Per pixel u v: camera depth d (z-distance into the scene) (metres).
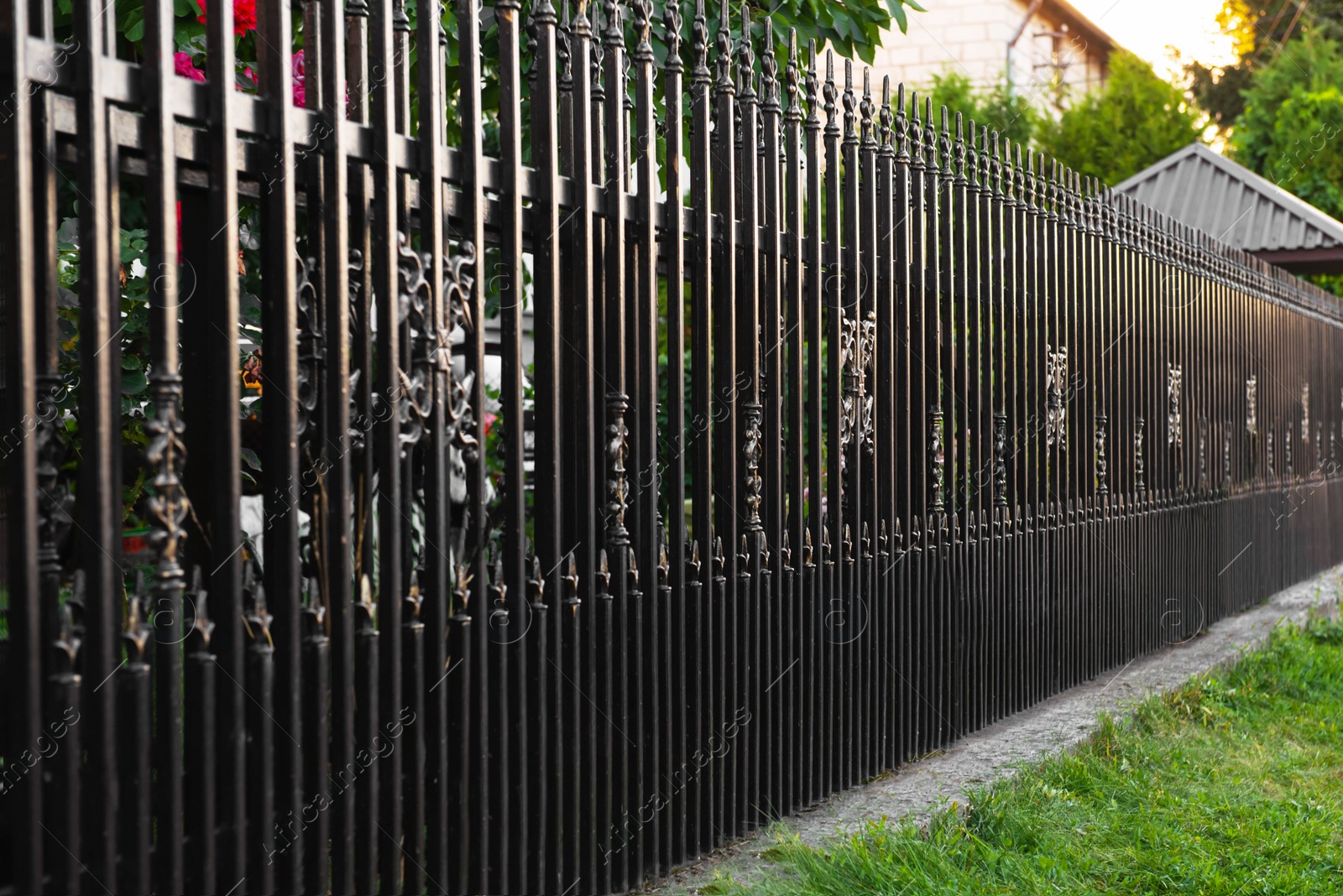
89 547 1.89
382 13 2.34
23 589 1.83
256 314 2.91
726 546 3.38
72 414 2.70
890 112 4.14
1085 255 5.73
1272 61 19.89
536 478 2.77
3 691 1.97
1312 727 5.33
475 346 2.56
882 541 4.14
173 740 2.01
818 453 3.76
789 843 3.30
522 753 2.69
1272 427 8.83
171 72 1.97
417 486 3.18
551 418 2.76
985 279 4.75
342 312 2.25
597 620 2.94
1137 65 18.02
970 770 4.18
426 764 2.49
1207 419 7.45
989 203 4.77
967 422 4.62
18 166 1.80
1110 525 6.01
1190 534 7.12
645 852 3.10
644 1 3.06
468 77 2.52
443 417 2.46
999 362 4.90
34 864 1.84
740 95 3.44
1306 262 11.66
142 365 2.87
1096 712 5.05
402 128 2.43
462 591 2.53
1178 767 4.58
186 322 2.14
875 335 4.04
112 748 1.92
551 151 2.74
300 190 2.27
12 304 1.81
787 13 4.25
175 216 1.97
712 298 3.39
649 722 3.08
